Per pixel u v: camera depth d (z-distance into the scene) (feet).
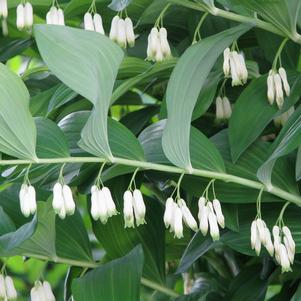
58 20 1.91
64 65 1.55
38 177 1.96
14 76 1.58
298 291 1.96
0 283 1.99
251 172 1.96
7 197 2.14
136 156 1.82
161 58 1.92
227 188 1.98
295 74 1.99
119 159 1.78
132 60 1.99
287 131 1.83
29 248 2.09
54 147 1.76
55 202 1.74
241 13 1.90
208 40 1.69
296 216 2.01
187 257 2.00
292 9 1.82
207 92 1.98
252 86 1.95
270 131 2.12
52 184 1.98
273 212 2.02
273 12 1.83
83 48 1.53
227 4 1.89
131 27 1.92
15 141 1.69
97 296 1.91
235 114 1.93
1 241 1.83
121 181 2.09
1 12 1.95
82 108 2.15
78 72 1.56
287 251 1.86
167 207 1.82
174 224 1.81
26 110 1.64
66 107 2.15
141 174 2.08
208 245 2.00
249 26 1.80
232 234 1.99
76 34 1.52
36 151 1.76
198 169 1.89
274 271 2.14
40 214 1.98
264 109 1.93
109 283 1.92
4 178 1.94
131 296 1.91
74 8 2.02
